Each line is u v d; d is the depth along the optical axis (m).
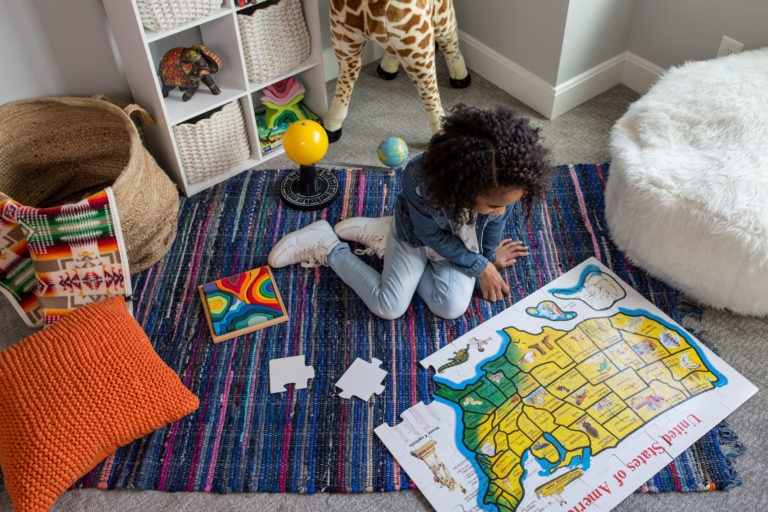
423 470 1.38
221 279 1.74
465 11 2.34
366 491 1.36
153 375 1.38
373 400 1.50
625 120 1.80
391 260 1.65
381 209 1.94
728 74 1.72
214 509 1.34
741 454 1.40
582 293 1.70
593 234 1.85
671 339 1.60
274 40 1.91
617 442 1.41
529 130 1.21
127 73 1.86
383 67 2.37
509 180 1.19
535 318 1.65
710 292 1.61
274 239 1.86
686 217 1.53
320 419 1.47
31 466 1.23
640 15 2.17
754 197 1.48
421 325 1.65
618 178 1.72
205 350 1.61
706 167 1.57
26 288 1.58
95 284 1.55
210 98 1.90
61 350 1.37
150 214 1.68
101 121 1.81
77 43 1.80
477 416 1.46
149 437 1.44
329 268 1.79
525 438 1.42
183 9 1.68
